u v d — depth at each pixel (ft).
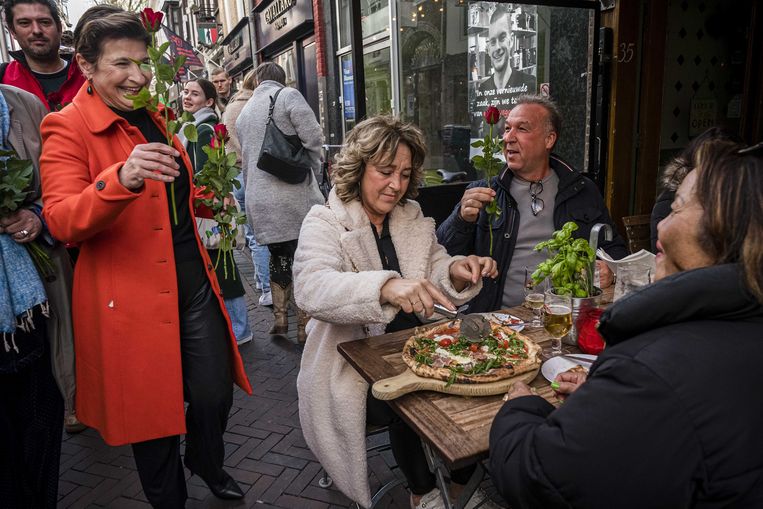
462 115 14.46
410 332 5.80
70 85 9.43
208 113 12.80
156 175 5.02
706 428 2.47
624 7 14.21
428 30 13.62
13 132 6.38
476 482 5.62
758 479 2.49
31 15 9.10
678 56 16.03
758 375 2.52
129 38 5.51
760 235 2.56
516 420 3.39
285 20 24.89
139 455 6.27
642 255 5.96
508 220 8.54
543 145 8.27
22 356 6.14
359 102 12.05
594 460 2.64
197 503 7.55
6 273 5.93
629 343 2.77
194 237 6.43
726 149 2.83
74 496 7.89
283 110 11.77
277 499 7.61
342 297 5.09
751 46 15.97
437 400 4.35
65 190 5.39
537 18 13.91
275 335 13.53
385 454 8.55
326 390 6.02
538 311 6.32
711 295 2.60
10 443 6.34
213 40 42.96
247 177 12.51
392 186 5.90
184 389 6.42
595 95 13.92
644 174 15.56
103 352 5.79
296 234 12.44
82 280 5.88
